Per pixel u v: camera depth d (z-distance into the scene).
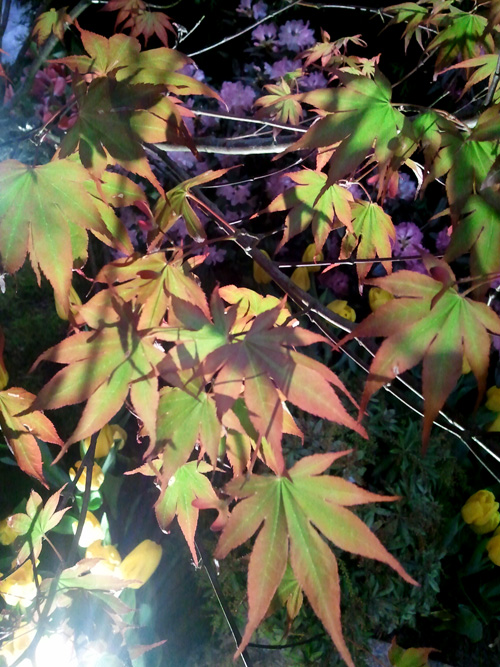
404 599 1.03
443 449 1.16
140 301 0.36
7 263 0.34
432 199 1.50
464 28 0.53
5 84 0.61
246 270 1.44
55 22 0.58
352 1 1.44
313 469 0.33
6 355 1.20
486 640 1.20
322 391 0.29
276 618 0.95
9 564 0.80
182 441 0.32
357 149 0.37
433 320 0.31
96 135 0.35
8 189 0.34
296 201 0.47
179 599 1.06
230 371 0.30
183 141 0.35
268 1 1.52
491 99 0.39
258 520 0.32
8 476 1.07
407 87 1.50
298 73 0.78
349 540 0.31
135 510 1.11
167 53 0.38
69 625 0.42
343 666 0.94
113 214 0.37
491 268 0.34
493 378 1.35
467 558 1.22
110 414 0.31
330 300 1.34
